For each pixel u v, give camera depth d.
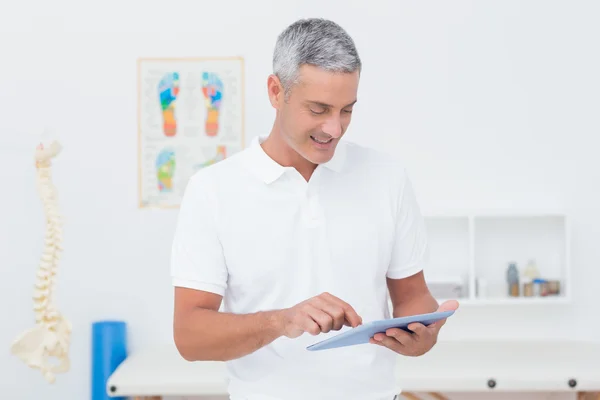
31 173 3.01
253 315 1.28
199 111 3.02
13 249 3.02
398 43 2.99
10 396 3.03
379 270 1.43
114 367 2.89
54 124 3.01
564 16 2.98
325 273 1.40
